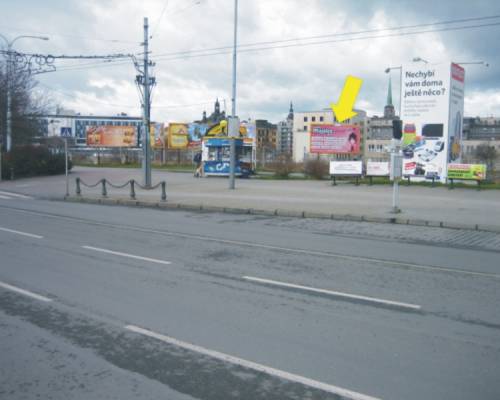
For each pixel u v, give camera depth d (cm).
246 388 414
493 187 2488
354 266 884
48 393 407
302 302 660
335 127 3516
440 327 566
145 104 2639
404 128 2784
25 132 4197
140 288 725
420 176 2773
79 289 720
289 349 498
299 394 403
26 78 4091
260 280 775
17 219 1557
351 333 545
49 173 3903
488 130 14000
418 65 2731
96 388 415
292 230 1339
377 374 440
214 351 493
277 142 15562
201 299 670
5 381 429
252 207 1780
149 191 2502
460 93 2841
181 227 1387
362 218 1542
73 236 1212
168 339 525
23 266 869
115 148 6931
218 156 3575
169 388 414
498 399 396
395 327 565
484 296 696
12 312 615
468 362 468
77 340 522
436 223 1418
